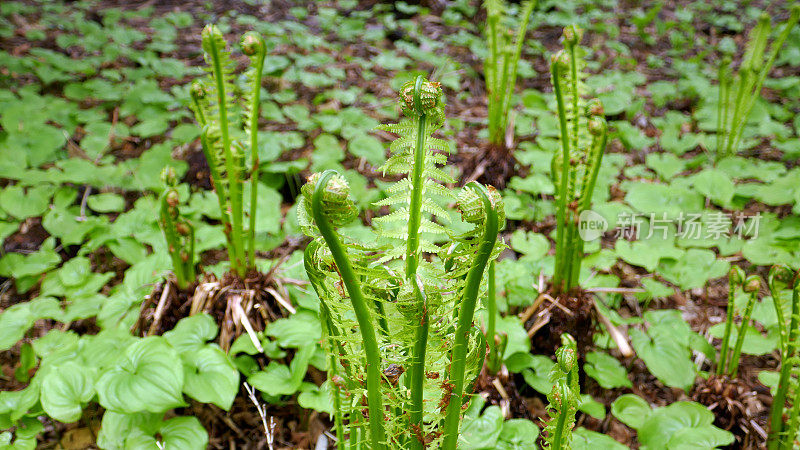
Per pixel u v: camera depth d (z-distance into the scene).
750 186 1.43
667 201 1.36
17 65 1.79
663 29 2.29
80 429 0.96
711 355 1.01
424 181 0.53
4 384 1.04
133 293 1.06
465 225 1.18
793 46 2.18
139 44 2.09
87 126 1.56
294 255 1.13
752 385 1.05
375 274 0.52
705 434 0.84
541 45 2.23
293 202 1.47
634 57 2.22
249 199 1.27
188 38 2.16
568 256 1.00
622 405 0.95
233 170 0.94
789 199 1.35
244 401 0.99
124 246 1.20
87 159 1.51
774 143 1.66
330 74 1.87
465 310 0.54
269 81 1.88
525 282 1.10
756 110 1.78
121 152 1.59
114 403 0.80
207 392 0.85
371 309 0.54
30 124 1.53
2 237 1.23
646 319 1.07
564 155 0.93
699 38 2.37
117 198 1.31
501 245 0.54
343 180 0.47
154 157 1.45
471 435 0.81
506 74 1.42
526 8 1.34
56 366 0.87
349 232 1.16
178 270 1.03
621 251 1.17
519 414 0.97
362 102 1.83
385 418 0.61
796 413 0.80
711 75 2.07
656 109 1.90
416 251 0.55
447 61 2.00
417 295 0.50
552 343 1.04
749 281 0.87
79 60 1.89
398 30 2.25
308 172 1.49
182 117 1.73
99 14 2.25
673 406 0.91
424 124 0.51
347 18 2.35
